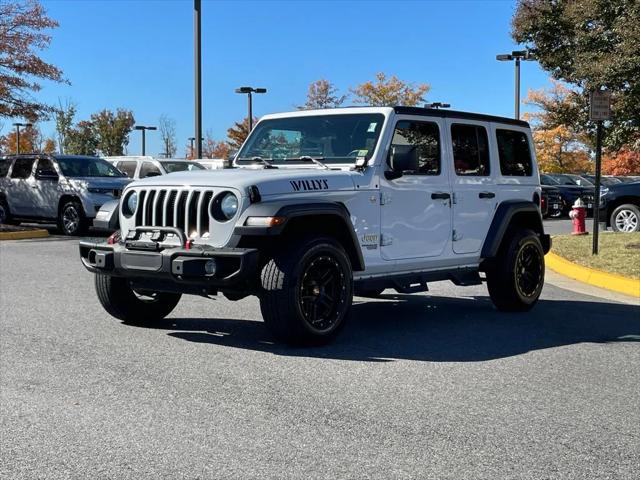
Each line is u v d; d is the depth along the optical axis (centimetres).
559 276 1253
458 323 799
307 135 752
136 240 662
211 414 477
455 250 799
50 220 1931
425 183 758
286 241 636
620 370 605
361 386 543
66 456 409
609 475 393
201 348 653
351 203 680
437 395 525
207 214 629
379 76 4397
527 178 903
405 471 392
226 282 599
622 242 1489
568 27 1321
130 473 387
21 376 559
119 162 2205
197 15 2422
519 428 461
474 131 831
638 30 1109
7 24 1903
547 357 646
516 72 3036
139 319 752
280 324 628
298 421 466
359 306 911
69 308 838
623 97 1226
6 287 988
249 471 390
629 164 4738
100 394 516
